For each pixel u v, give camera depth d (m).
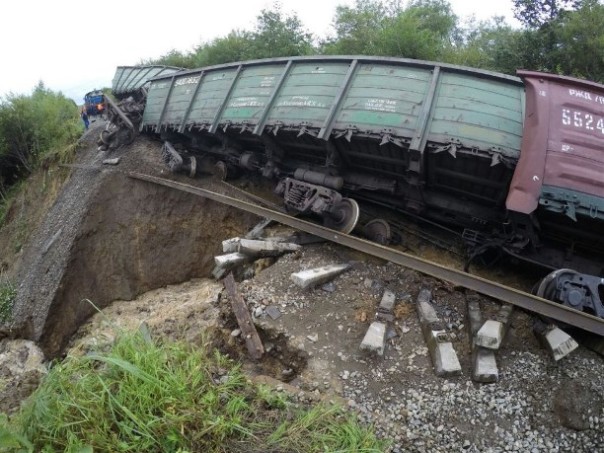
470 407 4.21
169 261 9.73
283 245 6.87
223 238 9.41
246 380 4.40
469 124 5.54
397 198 7.38
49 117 19.70
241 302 5.64
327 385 4.55
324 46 13.82
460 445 4.00
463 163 5.90
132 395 3.45
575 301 4.72
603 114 5.03
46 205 14.41
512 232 5.93
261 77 8.08
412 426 4.14
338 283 5.88
